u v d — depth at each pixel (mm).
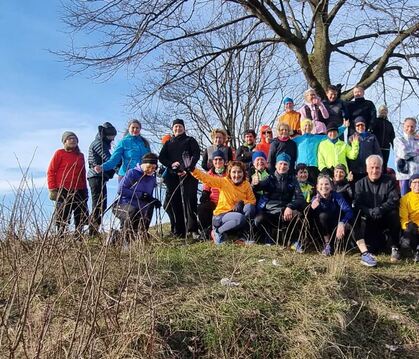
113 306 4879
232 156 8797
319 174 7711
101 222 5086
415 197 7414
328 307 5605
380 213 7273
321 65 13734
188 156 7777
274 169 8055
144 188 7289
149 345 4719
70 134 7648
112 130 8242
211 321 5234
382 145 9258
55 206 4750
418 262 7227
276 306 5566
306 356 5004
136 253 5746
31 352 4367
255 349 5082
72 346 4367
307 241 7441
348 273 6387
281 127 8078
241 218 7441
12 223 5070
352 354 5191
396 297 6137
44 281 5391
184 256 6602
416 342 5492
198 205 8242
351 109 9227
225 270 6305
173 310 5348
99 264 4949
